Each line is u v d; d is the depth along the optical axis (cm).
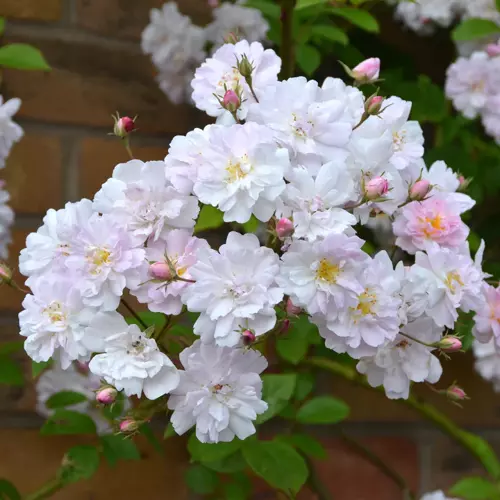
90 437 91
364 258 65
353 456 97
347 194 67
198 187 66
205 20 96
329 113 68
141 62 94
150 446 92
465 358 102
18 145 90
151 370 66
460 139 100
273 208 66
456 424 101
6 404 89
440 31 105
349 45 97
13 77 90
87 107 92
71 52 92
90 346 66
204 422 66
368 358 71
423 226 71
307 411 84
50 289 67
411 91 97
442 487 100
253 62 71
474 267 71
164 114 94
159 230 67
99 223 67
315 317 67
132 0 94
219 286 65
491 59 94
